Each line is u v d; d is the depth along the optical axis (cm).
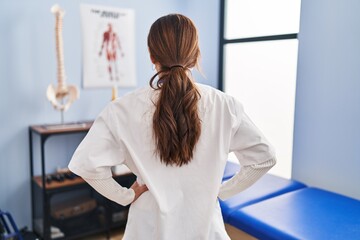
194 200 108
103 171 106
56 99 264
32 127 258
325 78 251
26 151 269
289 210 206
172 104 100
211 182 108
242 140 112
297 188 252
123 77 307
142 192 114
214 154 108
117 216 284
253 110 324
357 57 230
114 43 298
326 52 249
